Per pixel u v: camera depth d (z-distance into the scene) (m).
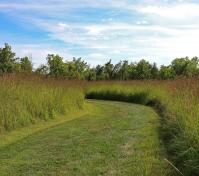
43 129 13.01
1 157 9.23
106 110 19.61
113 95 27.95
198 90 11.45
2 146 10.43
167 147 9.73
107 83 30.20
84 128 13.29
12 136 11.68
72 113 17.56
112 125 13.95
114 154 9.35
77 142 10.84
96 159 8.93
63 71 39.78
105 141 10.92
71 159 8.98
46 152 9.68
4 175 7.83
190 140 7.98
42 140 11.16
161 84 24.03
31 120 13.80
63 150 9.88
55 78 18.80
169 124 11.52
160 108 18.98
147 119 15.55
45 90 16.03
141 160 8.55
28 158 9.12
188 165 7.29
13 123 12.55
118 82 29.81
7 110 12.45
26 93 14.45
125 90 27.25
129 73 47.06
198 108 9.35
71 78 22.05
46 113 14.91
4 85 13.62
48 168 8.29
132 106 22.03
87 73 47.06
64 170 8.13
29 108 14.09
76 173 7.91
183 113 10.38
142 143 10.45
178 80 16.73
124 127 13.41
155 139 10.89
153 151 9.37
